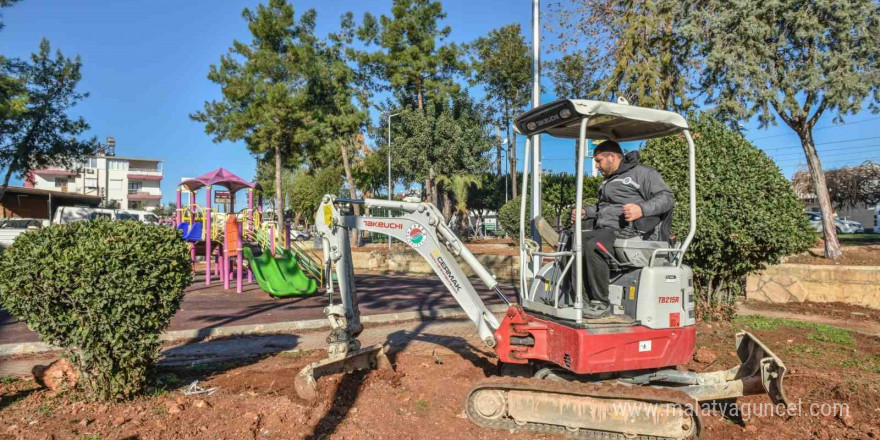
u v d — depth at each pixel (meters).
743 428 5.05
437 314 11.10
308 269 16.66
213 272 20.92
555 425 4.88
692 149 5.15
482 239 38.88
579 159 4.80
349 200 6.30
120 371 5.38
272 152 30.89
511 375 5.95
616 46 17.97
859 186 37.12
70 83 25.55
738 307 11.52
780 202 8.61
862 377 6.36
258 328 9.49
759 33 14.52
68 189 73.88
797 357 7.32
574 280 5.10
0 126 23.53
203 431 4.71
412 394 5.76
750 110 15.20
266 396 5.69
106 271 5.15
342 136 32.69
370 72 36.06
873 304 11.44
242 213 16.89
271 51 29.17
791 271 12.29
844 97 14.26
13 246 5.17
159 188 86.94
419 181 34.34
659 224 5.32
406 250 23.95
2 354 7.70
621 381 5.21
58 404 5.35
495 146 36.78
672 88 16.64
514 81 37.31
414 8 33.47
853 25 14.34
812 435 4.87
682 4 15.83
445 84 34.00
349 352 6.25
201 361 7.29
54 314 5.16
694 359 6.97
